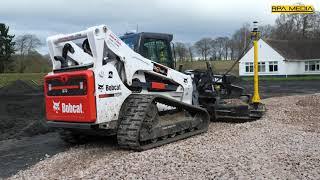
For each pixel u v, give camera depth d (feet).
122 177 18.31
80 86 23.53
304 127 31.40
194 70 37.11
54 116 25.44
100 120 23.48
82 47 25.53
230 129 30.01
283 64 164.96
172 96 29.60
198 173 17.76
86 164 22.34
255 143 23.88
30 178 20.58
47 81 25.85
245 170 17.63
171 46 30.71
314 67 170.91
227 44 220.23
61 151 28.19
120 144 24.44
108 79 24.02
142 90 27.25
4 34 182.39
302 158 19.67
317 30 233.76
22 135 36.24
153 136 25.14
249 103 37.91
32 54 186.91
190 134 28.68
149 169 19.04
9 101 66.03
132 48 28.25
